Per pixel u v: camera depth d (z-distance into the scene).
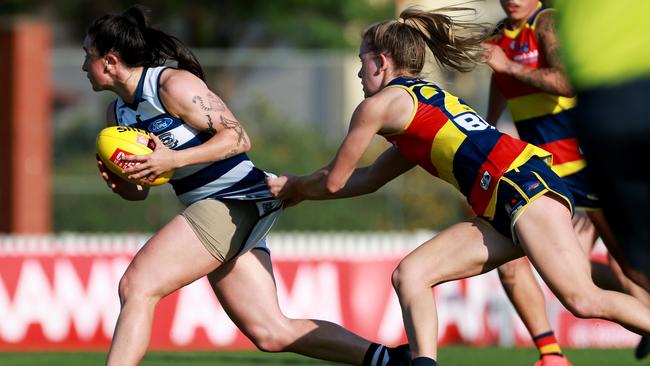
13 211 48.28
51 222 51.34
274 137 54.66
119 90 16.59
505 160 15.54
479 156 15.62
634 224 9.92
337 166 16.25
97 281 34.41
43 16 77.19
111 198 51.59
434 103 16.03
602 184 9.98
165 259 16.17
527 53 21.38
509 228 15.55
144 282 16.08
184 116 16.28
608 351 28.84
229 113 16.55
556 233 15.08
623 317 14.98
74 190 51.66
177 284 16.27
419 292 15.77
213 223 16.39
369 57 16.78
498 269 20.47
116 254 34.56
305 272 35.12
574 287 14.96
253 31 75.12
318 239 38.25
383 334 35.19
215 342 33.84
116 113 16.97
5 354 29.59
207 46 73.88
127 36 16.20
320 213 51.28
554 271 14.98
